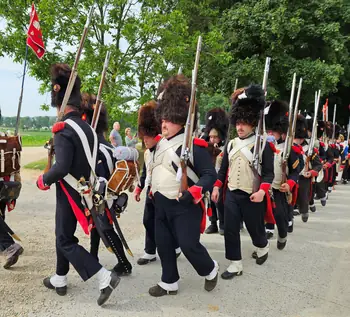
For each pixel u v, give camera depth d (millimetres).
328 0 15578
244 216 4285
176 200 3527
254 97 4141
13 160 4086
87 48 11594
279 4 15219
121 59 11953
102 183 3549
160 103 3594
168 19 11750
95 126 3891
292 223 6250
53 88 3480
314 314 3539
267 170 4141
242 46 15883
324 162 8320
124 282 4070
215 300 3734
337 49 15648
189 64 12617
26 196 8078
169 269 3768
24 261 4434
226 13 16094
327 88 15664
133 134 12570
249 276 4359
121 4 11977
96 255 4125
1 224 4105
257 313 3520
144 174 4516
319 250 5387
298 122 6422
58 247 3477
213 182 3488
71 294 3707
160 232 3729
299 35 15984
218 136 5543
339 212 7996
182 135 3592
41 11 11383
